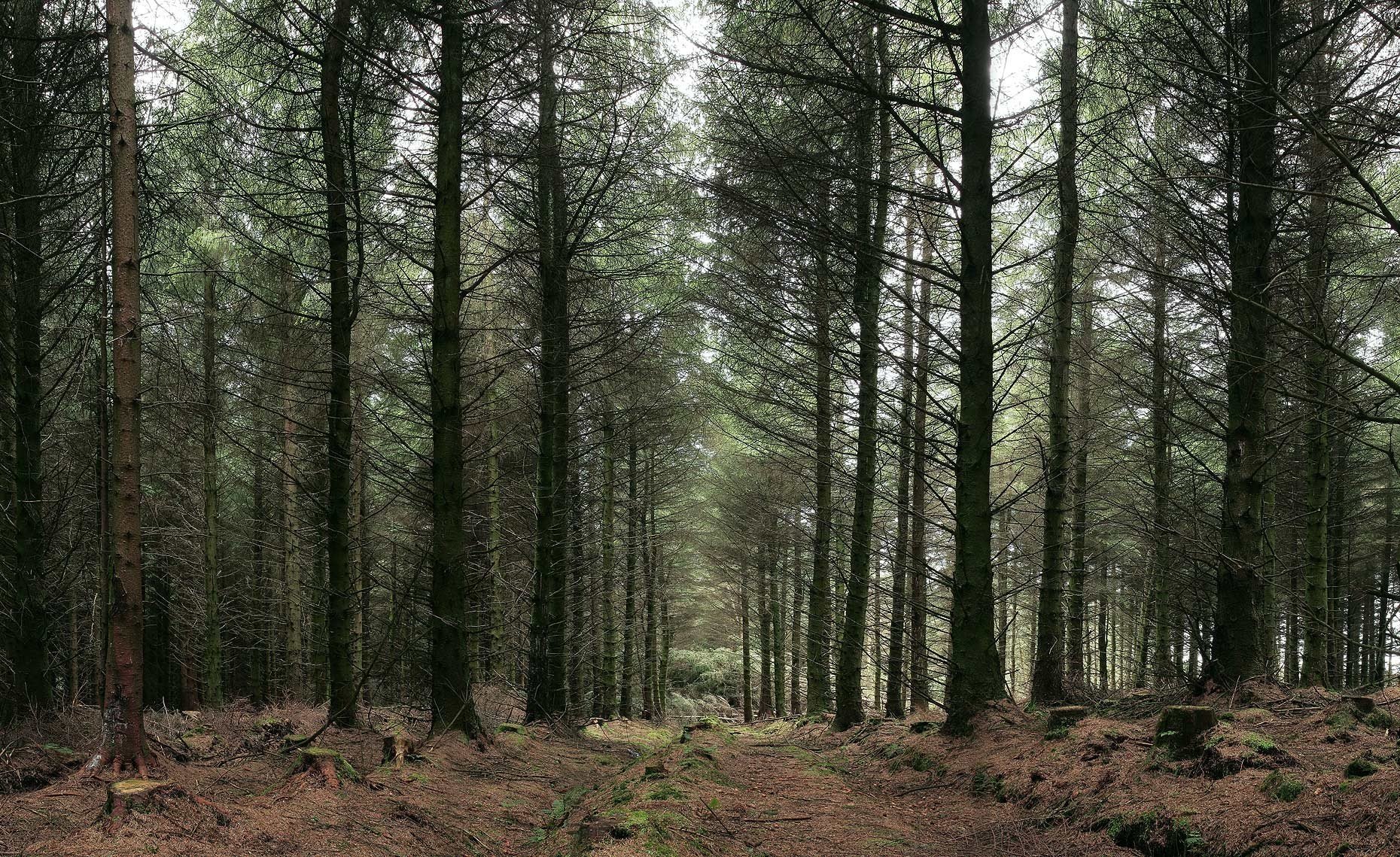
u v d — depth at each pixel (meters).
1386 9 4.84
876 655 10.66
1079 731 5.97
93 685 11.82
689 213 10.59
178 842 3.57
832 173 8.25
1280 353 6.86
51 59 7.57
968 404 7.60
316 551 15.65
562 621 12.12
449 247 8.18
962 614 7.54
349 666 9.03
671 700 31.86
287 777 5.19
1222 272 6.57
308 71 8.73
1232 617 6.81
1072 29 8.80
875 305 10.35
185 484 15.10
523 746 8.69
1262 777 4.12
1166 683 8.70
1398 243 8.47
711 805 5.08
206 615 14.69
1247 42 6.39
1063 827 4.68
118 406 4.79
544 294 11.59
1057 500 9.27
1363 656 15.41
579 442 14.09
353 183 8.36
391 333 15.47
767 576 23.03
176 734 7.80
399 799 5.20
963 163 7.64
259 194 8.38
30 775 5.30
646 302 14.42
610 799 5.27
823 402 11.44
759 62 7.88
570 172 11.22
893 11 7.36
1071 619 11.34
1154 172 6.91
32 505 7.59
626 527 20.45
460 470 8.17
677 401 14.80
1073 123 8.71
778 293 9.75
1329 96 6.39
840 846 4.52
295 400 11.70
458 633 8.02
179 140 8.35
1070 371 12.66
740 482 20.36
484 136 9.32
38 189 7.72
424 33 8.47
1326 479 10.83
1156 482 11.60
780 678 23.97
